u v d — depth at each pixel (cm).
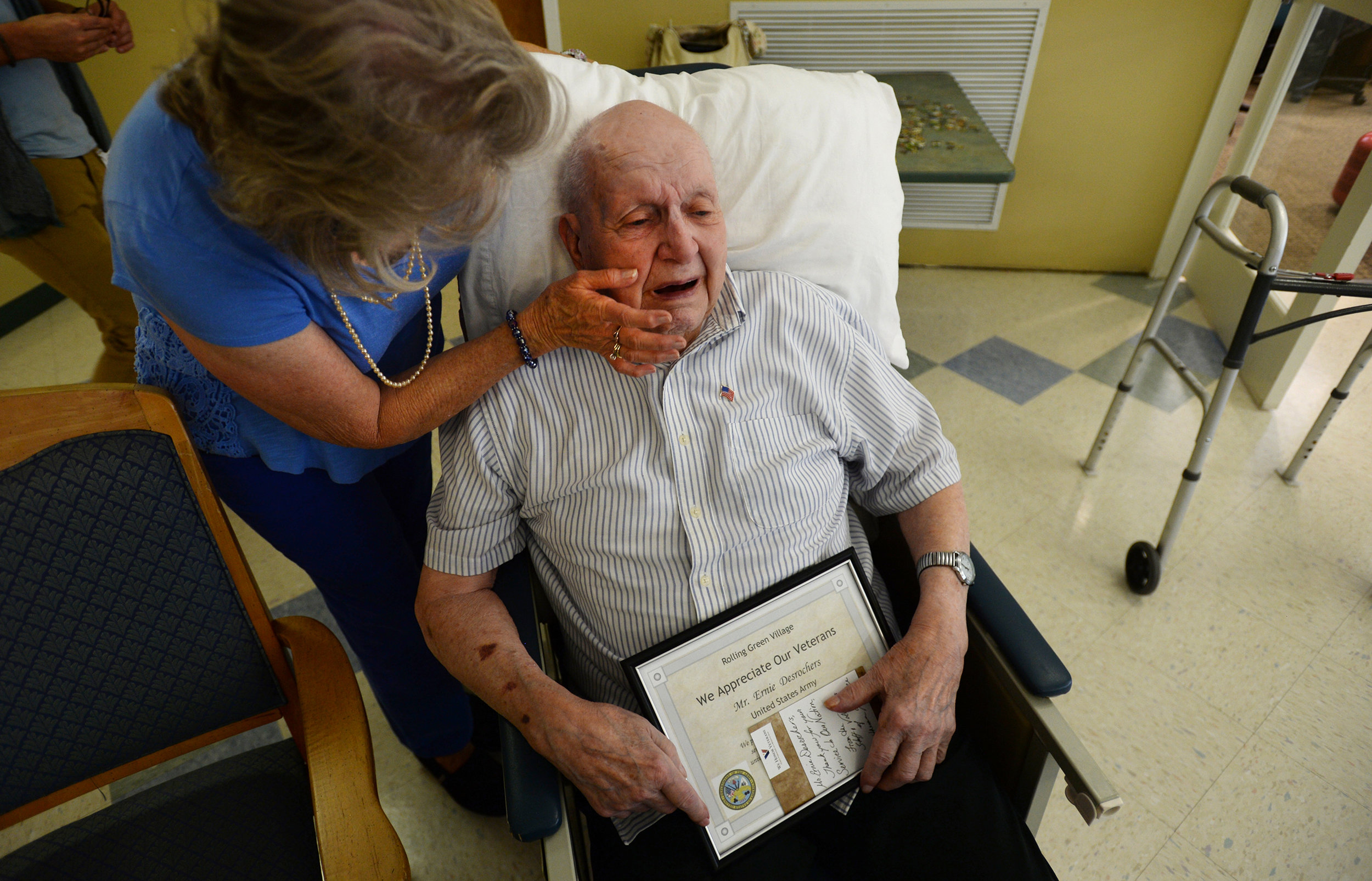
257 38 50
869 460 106
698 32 248
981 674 97
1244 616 173
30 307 288
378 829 81
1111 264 288
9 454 75
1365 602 175
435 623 96
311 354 77
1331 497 199
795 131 106
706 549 96
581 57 114
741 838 89
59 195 181
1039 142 265
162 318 84
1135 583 177
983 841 92
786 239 109
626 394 96
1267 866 133
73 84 182
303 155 55
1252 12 228
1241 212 253
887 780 93
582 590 100
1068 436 221
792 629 95
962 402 234
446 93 55
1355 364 179
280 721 159
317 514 102
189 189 67
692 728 90
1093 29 241
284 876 92
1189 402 230
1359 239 194
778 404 101
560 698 85
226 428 92
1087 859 135
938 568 98
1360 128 194
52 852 94
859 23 250
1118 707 157
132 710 89
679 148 86
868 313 117
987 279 291
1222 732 153
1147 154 262
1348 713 155
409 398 86
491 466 97
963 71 255
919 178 199
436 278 88
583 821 98
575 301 81
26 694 82
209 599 88
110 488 79
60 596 80
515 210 96
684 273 88
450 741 137
